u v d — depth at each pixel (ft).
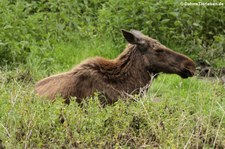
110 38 129.70
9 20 123.24
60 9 135.33
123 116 83.15
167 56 95.14
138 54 94.94
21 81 106.32
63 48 125.49
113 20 129.90
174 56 95.25
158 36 128.57
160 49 95.09
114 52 126.72
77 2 138.92
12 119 81.46
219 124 83.97
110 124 82.58
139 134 81.61
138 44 94.79
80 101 91.30
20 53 118.93
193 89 109.60
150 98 91.15
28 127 79.82
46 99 89.15
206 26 132.87
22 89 93.45
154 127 81.15
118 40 128.77
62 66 120.16
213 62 125.59
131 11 128.98
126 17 129.08
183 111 86.74
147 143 80.33
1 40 119.65
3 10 125.70
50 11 138.51
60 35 130.11
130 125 82.94
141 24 128.47
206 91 99.71
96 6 140.87
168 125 81.87
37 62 117.39
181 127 81.30
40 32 127.34
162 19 129.59
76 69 92.63
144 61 95.04
